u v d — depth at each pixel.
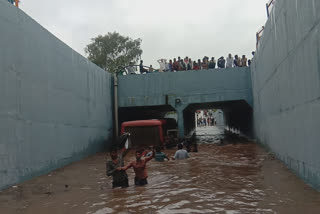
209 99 18.81
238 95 18.62
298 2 6.88
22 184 8.12
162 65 20.86
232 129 33.94
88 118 14.75
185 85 19.08
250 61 18.56
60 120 11.36
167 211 5.20
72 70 12.89
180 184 7.48
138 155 7.66
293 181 7.18
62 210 5.66
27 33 9.15
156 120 17.80
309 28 6.12
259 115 15.79
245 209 5.16
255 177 7.97
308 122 6.57
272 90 11.23
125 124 17.62
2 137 7.52
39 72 9.79
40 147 9.60
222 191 6.55
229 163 10.63
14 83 8.23
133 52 37.53
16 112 8.23
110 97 19.06
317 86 5.81
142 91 19.39
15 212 5.65
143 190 6.97
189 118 30.61
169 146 17.44
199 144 19.31
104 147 17.27
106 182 8.39
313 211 4.87
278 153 10.68
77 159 12.98
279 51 9.43
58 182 8.49
